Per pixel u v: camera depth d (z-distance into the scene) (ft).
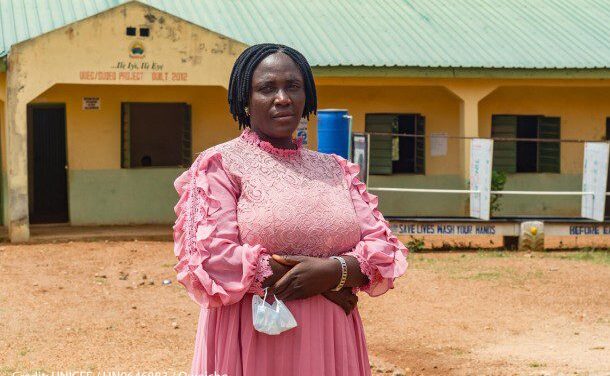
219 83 50.16
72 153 55.01
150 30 49.06
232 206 11.31
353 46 56.59
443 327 30.73
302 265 11.08
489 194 48.08
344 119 36.83
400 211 59.98
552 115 61.93
